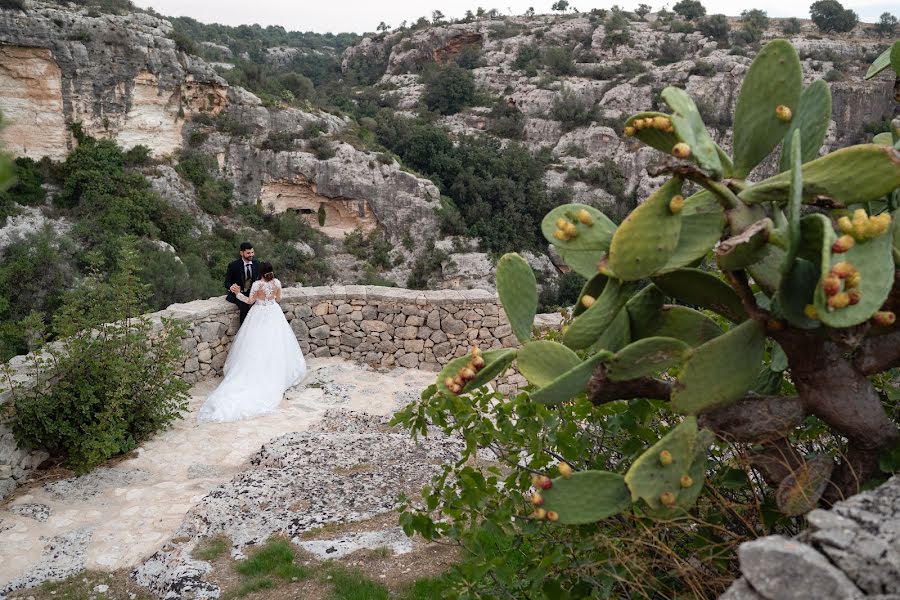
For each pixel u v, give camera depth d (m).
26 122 35.12
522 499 3.30
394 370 8.83
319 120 45.78
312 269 41.66
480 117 60.97
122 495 5.39
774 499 2.72
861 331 1.86
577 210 2.38
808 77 58.31
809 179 2.04
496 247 45.19
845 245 1.73
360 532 4.78
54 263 27.09
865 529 1.72
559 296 41.66
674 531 2.71
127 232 33.31
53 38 34.91
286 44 108.38
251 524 4.90
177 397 6.63
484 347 9.02
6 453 5.43
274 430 6.77
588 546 2.65
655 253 2.04
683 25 71.44
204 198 40.47
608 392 2.36
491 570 3.29
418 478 5.64
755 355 2.15
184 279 29.53
